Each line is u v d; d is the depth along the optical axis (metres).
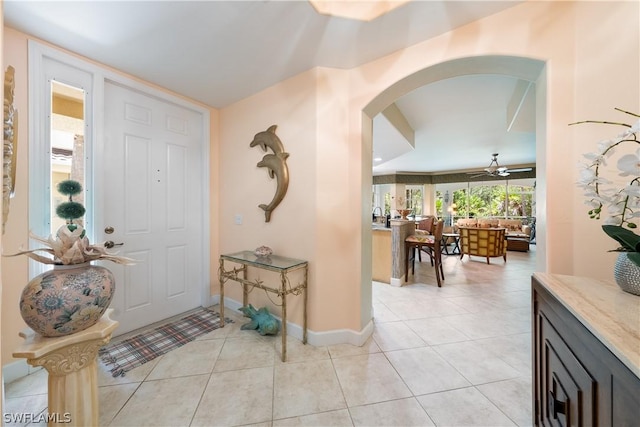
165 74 2.13
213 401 1.46
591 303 0.86
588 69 1.26
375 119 2.82
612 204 0.90
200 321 2.42
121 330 2.15
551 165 1.35
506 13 1.45
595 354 0.72
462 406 1.43
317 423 1.32
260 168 2.43
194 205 2.70
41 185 1.71
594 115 1.25
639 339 0.64
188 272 2.65
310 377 1.66
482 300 3.04
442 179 8.44
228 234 2.75
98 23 1.56
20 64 1.62
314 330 2.05
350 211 2.06
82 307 0.93
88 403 0.97
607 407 0.67
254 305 2.52
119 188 2.13
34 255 0.94
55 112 1.80
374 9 1.51
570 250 1.32
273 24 1.57
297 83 2.14
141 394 1.50
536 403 1.18
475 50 1.53
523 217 7.99
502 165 7.30
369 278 2.24
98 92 1.96
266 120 2.37
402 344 2.05
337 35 1.66
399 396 1.50
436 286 3.58
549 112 1.35
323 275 2.05
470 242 5.32
